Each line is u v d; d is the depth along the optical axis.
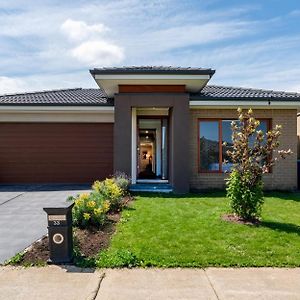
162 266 4.94
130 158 11.73
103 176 14.20
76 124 14.20
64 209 5.07
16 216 8.00
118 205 8.53
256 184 7.38
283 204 9.62
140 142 14.41
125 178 11.16
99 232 6.49
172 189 11.73
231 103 12.15
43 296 4.09
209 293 4.16
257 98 12.12
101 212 6.98
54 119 14.10
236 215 7.62
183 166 11.72
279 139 12.75
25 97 15.12
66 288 4.30
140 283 4.43
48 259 5.15
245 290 4.24
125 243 5.79
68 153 14.19
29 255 5.36
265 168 7.34
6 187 13.04
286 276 4.65
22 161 14.14
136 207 8.86
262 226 6.88
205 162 12.82
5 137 14.11
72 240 5.33
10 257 5.29
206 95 12.80
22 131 14.13
